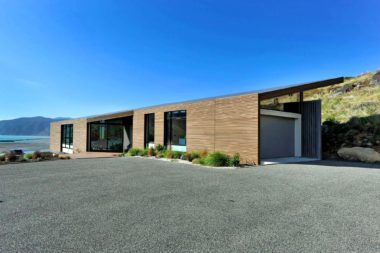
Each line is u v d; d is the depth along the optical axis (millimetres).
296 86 10797
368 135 12367
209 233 3010
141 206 4145
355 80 23266
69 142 21859
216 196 4785
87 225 3289
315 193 4992
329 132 14000
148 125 15977
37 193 5090
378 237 2879
